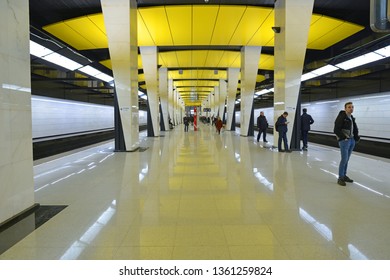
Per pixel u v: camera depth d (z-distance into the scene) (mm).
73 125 26172
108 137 31641
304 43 11820
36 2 12172
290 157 10523
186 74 33562
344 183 6414
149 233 3910
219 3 12180
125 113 12133
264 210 4828
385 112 18594
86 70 18641
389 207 4961
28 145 4820
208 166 8789
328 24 13547
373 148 18812
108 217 4512
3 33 4277
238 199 5441
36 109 19719
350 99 22500
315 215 4590
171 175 7527
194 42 17406
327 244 3586
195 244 3590
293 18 11672
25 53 4820
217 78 36969
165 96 29453
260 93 36250
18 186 4500
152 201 5324
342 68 16906
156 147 14086
